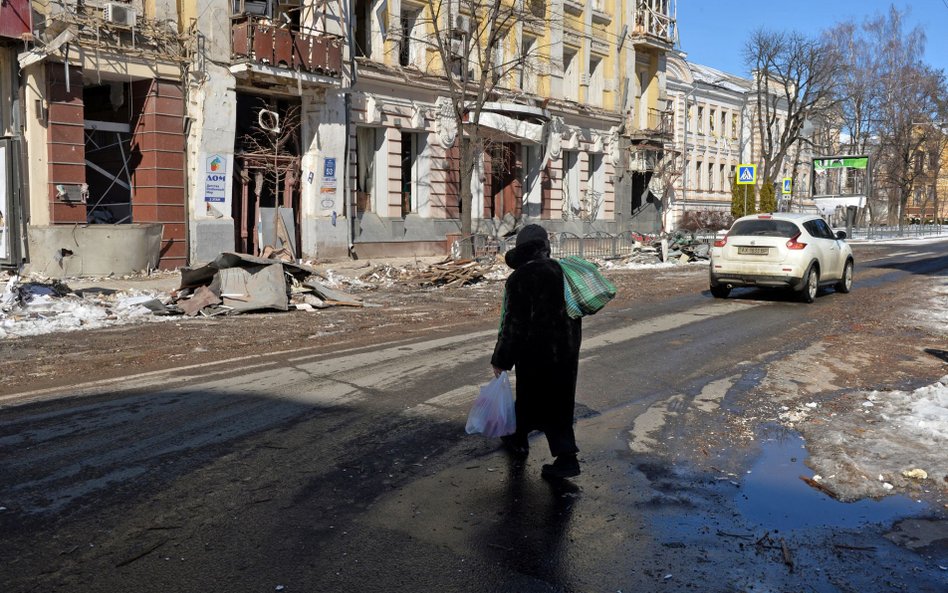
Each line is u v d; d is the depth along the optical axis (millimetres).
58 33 16859
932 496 4816
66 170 17078
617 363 8883
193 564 3701
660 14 39375
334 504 4484
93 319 11398
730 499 4734
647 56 40000
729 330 11477
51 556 3752
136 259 17641
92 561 3709
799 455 5602
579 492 4781
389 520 4277
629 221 38562
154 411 6355
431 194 26906
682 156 48312
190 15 19141
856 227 56688
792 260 14578
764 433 6156
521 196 32094
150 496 4527
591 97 35875
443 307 14023
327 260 22609
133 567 3658
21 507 4328
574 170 34719
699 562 3871
